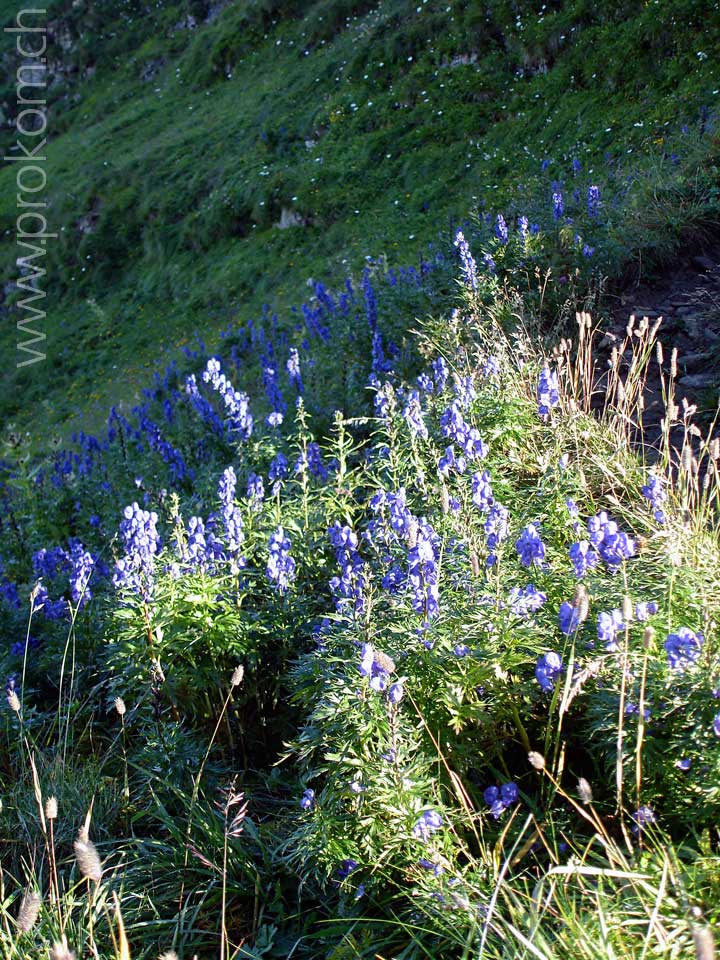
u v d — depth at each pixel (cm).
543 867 262
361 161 1805
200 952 271
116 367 1925
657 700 262
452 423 397
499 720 297
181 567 385
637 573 332
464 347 591
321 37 2456
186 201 2234
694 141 952
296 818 293
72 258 2516
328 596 396
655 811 264
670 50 1409
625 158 1245
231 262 1923
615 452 458
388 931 256
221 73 2828
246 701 374
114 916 271
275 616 376
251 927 280
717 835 250
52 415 1850
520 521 384
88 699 408
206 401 719
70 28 3634
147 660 356
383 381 670
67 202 2619
